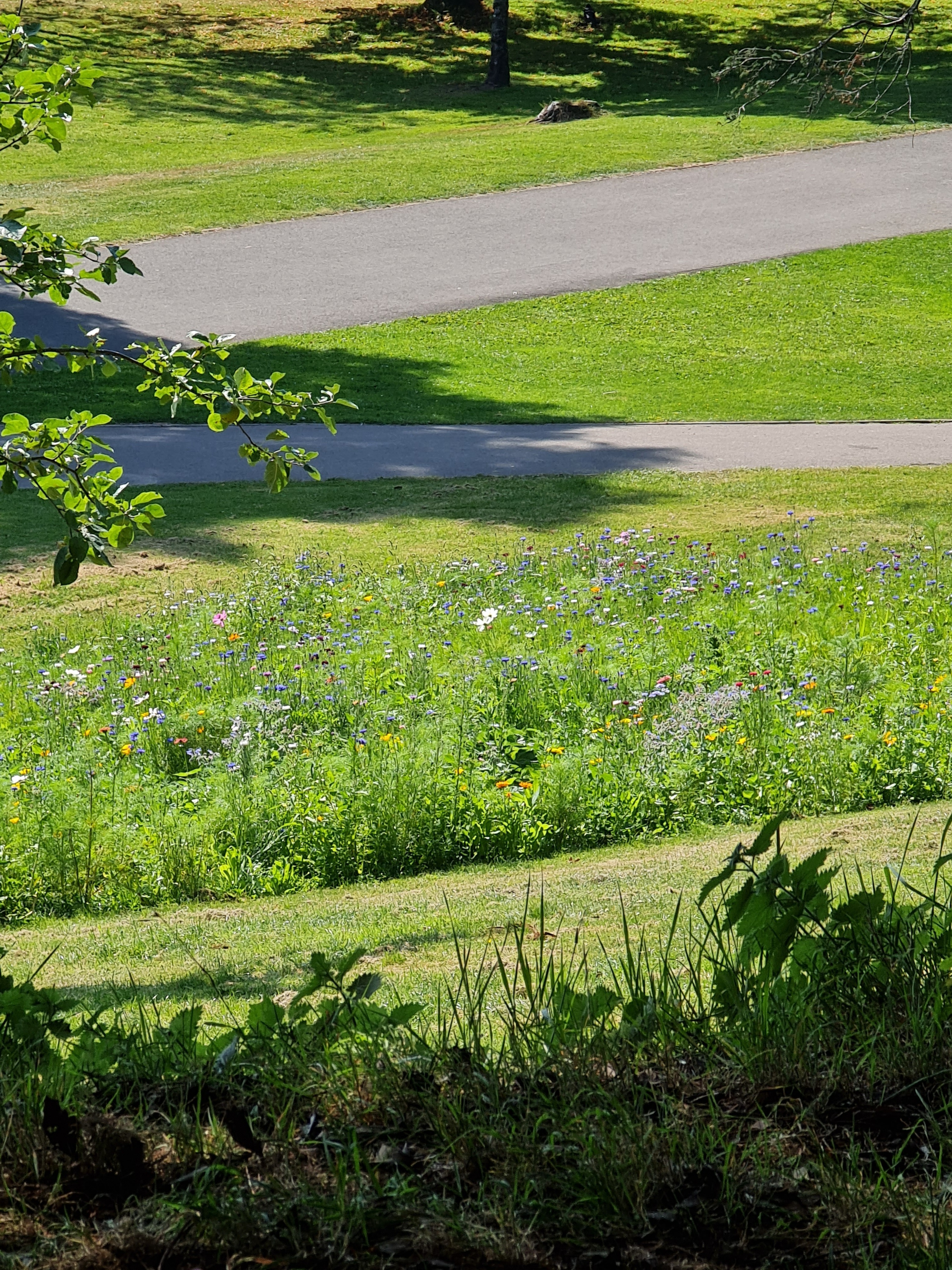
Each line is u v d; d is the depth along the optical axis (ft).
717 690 39.42
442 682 41.88
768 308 110.52
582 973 16.66
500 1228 8.68
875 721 35.83
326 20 209.87
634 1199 8.87
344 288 112.06
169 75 183.93
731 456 75.46
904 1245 8.29
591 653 43.24
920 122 162.50
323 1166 9.53
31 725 39.40
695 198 137.69
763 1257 8.36
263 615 49.42
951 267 120.47
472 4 209.97
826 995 11.27
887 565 51.65
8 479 17.40
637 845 30.50
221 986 19.36
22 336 96.27
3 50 18.08
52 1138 9.64
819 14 211.20
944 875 20.72
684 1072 10.69
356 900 26.68
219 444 76.38
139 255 118.32
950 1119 9.82
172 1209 8.84
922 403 88.89
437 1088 10.41
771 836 11.50
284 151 155.02
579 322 106.22
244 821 31.12
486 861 30.48
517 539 59.41
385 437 78.69
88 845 30.17
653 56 196.65
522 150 153.48
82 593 53.06
